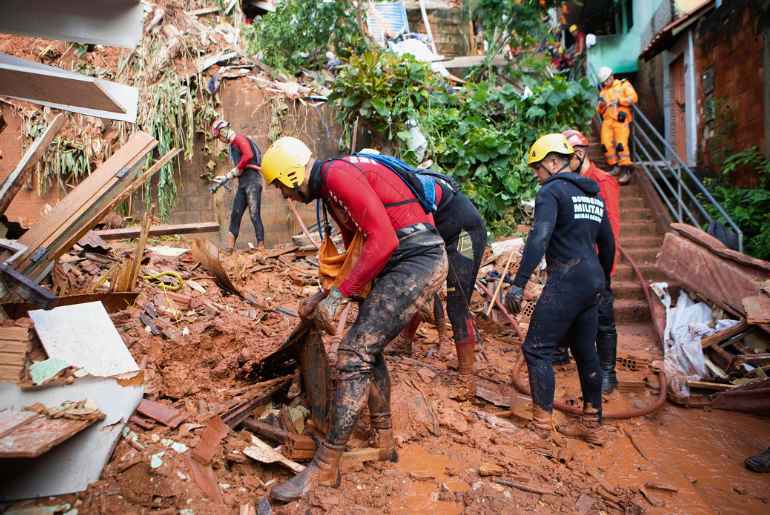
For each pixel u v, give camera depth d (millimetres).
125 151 4285
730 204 8727
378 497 2713
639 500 2852
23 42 9195
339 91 8734
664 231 8156
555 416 3961
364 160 2875
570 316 3420
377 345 2740
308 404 3361
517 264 7164
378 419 3037
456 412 3713
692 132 11164
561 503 2781
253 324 4602
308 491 2637
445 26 14680
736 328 5043
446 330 5445
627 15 16203
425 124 8914
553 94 9195
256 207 7387
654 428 3908
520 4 11258
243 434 3086
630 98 9391
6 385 2588
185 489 2580
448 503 2725
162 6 9508
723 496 3010
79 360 2830
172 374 3518
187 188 8836
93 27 3246
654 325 6305
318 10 10172
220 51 9391
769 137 8320
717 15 9898
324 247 3023
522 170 9031
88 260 5066
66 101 3604
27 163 4090
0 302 3104
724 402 4297
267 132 8969
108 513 2445
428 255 2869
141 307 4172
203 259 5473
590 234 3518
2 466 2475
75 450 2590
